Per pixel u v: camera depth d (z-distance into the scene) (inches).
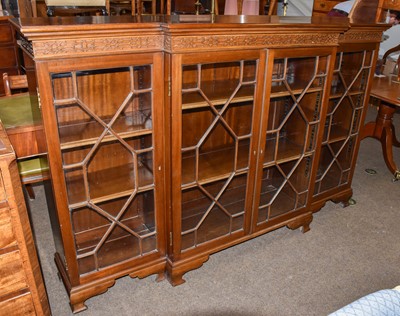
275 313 65.2
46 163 56.0
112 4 129.2
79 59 48.9
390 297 33.0
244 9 97.9
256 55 61.2
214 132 74.2
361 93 86.5
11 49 129.3
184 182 64.7
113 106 61.8
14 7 130.6
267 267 76.2
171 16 64.6
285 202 83.9
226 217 76.2
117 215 63.7
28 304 51.8
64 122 59.2
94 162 64.8
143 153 64.3
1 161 41.9
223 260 77.8
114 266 65.2
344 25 68.1
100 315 64.0
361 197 104.0
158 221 66.8
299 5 185.6
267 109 67.4
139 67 56.9
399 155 131.2
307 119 75.7
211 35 55.0
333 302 67.7
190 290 69.9
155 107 57.4
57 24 47.5
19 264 48.6
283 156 76.1
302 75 73.2
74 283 62.4
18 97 74.6
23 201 46.4
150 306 66.2
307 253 80.6
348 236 86.7
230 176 69.4
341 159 93.3
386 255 80.6
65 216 57.1
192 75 62.4
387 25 80.3
